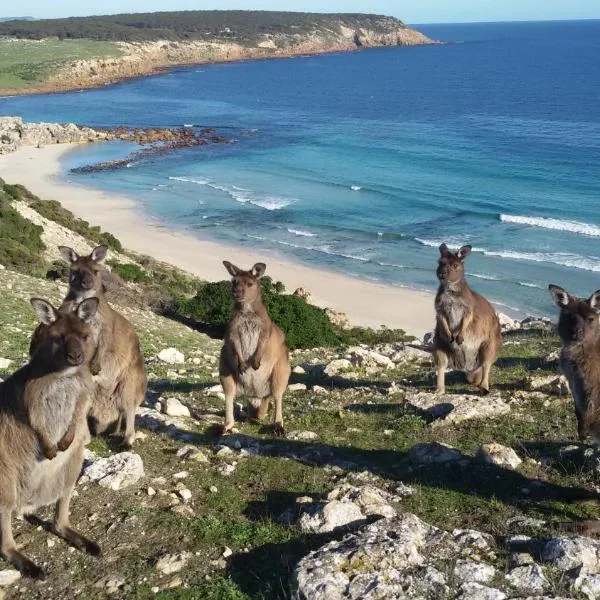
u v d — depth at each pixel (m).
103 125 99.06
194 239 47.38
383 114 108.12
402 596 4.78
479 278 39.03
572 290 37.19
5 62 158.00
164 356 15.12
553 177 61.88
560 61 198.50
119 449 7.79
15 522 6.09
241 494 6.76
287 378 8.73
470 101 120.31
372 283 38.78
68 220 40.41
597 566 5.18
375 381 11.68
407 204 54.78
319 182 62.62
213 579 5.32
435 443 7.65
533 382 10.30
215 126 97.88
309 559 5.12
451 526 6.03
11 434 5.36
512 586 4.97
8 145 80.94
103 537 5.90
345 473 7.27
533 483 6.84
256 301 8.35
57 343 5.35
